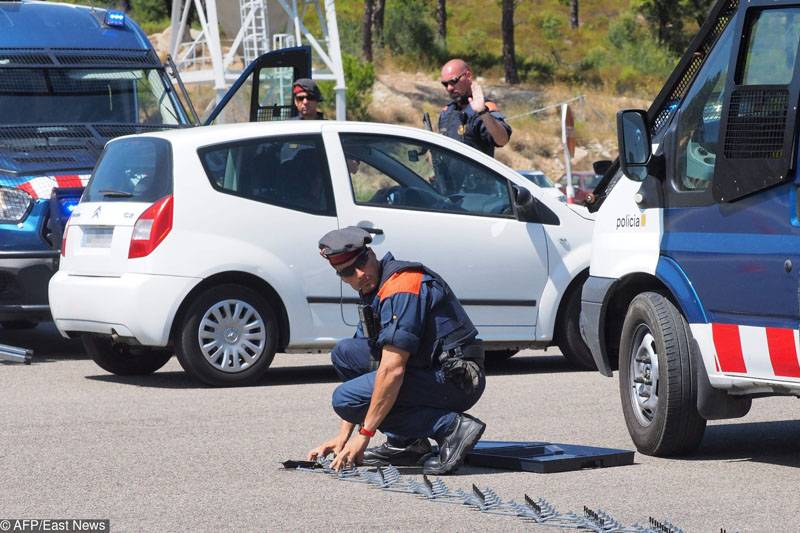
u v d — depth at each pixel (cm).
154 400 2605
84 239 2909
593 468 1948
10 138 3584
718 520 1595
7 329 4122
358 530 1538
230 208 2797
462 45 18738
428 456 1936
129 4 18638
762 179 1838
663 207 2053
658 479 1859
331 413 2442
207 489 1781
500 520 1586
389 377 1811
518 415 2427
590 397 2658
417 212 2947
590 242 3091
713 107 1970
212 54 9150
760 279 1838
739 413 1983
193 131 2869
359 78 14125
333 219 2875
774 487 1805
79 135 3688
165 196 2759
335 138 2919
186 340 2755
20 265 3278
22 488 1795
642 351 2069
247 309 2802
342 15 18100
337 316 2881
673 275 2003
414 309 1812
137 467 1938
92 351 2986
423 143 3002
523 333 3033
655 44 18588
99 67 3916
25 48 3844
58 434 2216
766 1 1869
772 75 1845
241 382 2803
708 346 1939
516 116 15250
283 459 2002
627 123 2056
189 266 2745
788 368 1805
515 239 3014
